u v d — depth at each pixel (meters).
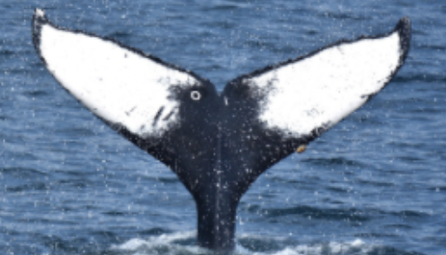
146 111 32.38
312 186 51.75
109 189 50.06
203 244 32.44
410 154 59.28
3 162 53.69
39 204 46.81
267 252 37.47
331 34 92.44
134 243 37.84
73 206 46.62
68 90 31.41
